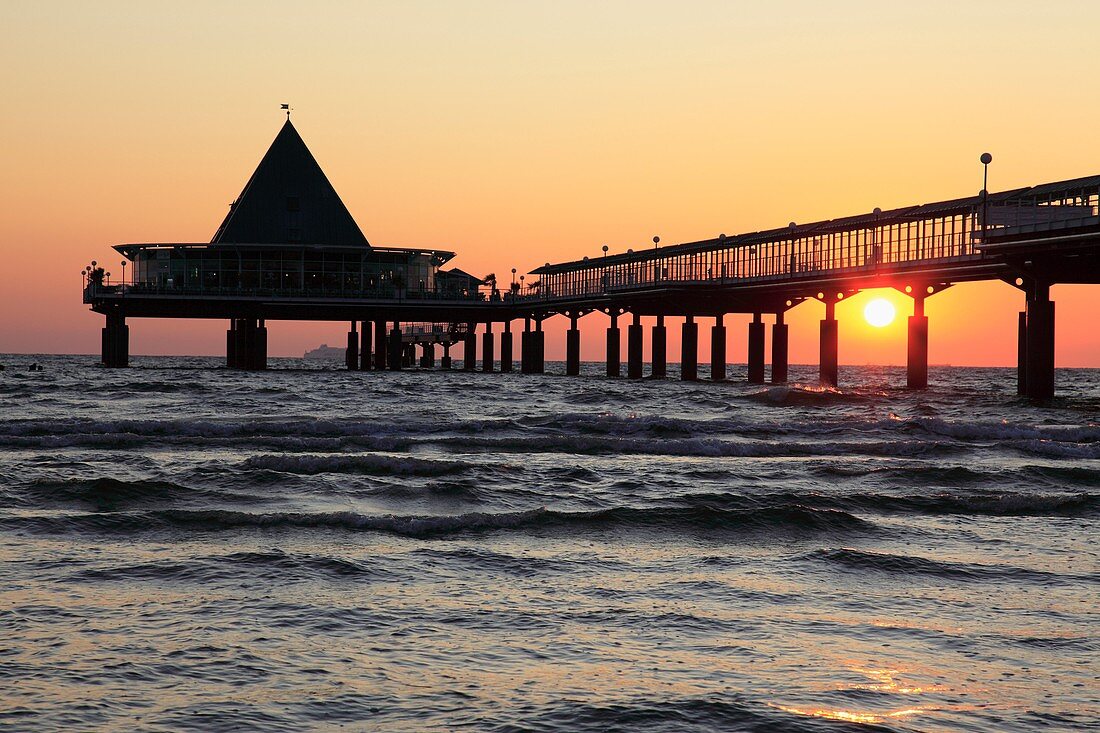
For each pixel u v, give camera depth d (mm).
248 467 26984
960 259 63969
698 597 14992
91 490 22641
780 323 92375
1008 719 10312
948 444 34000
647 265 99875
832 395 64875
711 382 100375
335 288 118562
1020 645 12875
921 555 18188
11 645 12078
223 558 16641
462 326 146250
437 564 16703
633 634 13086
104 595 14438
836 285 79000
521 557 17375
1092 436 39156
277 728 9883
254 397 64062
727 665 11891
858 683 11320
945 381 131750
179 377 102375
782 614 14148
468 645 12523
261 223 128375
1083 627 13742
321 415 48594
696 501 22891
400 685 11070
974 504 23000
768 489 25266
